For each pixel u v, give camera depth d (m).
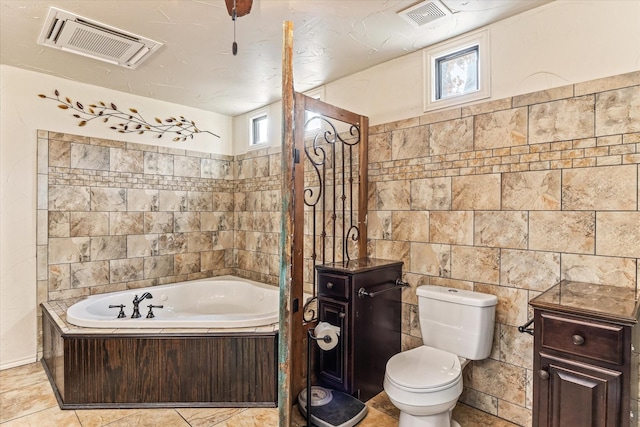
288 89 1.65
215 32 2.24
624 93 1.72
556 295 1.58
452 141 2.33
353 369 2.21
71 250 3.06
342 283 2.25
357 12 2.01
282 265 1.65
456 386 1.75
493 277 2.15
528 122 2.02
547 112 1.95
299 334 2.23
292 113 1.67
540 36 1.97
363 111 2.83
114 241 3.31
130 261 3.41
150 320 2.36
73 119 3.06
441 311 2.13
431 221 2.44
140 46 2.42
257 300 3.48
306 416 2.03
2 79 2.73
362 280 2.26
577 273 1.86
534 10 1.99
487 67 2.17
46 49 2.46
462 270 2.29
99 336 2.24
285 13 2.02
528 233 2.02
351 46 2.43
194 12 2.01
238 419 2.12
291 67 1.66
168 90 3.30
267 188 3.76
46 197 2.94
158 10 1.99
